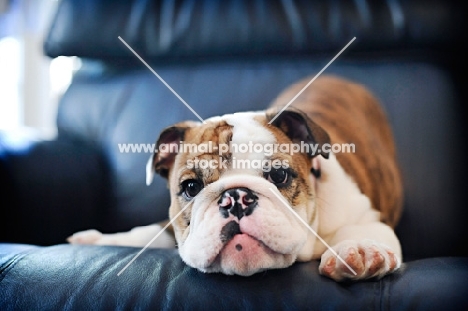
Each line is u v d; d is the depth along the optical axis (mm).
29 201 719
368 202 693
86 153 848
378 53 866
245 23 871
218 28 878
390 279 504
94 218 816
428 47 842
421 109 826
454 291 472
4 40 1186
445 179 793
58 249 583
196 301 488
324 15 860
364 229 638
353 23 850
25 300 506
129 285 508
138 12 902
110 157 872
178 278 519
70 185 777
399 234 779
